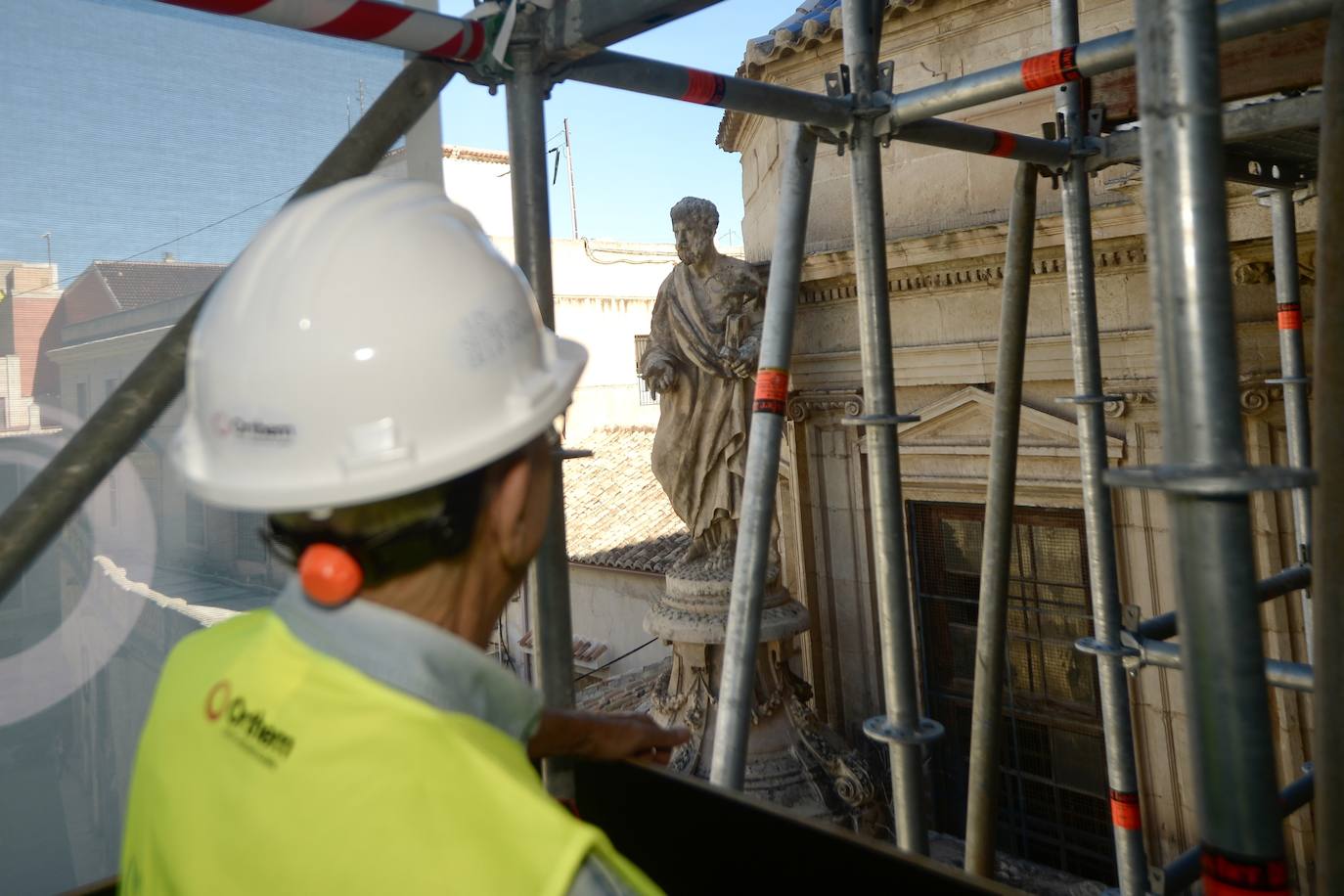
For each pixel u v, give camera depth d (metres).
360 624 0.75
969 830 2.86
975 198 6.92
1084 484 2.91
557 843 0.60
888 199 7.48
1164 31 0.86
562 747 1.27
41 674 1.33
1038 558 7.03
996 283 6.77
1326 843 0.88
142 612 1.38
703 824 1.25
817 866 1.13
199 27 1.50
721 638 7.21
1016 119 6.68
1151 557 6.21
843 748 7.40
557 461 1.69
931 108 2.28
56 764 1.34
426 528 0.77
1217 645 0.84
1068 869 6.97
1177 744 6.32
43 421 1.36
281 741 0.70
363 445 0.78
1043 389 6.73
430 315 0.82
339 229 0.85
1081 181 2.90
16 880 1.30
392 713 0.68
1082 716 6.84
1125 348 6.14
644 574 11.88
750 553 2.37
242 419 0.82
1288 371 3.92
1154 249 0.88
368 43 1.60
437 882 0.59
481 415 0.82
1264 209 5.15
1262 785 0.83
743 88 2.13
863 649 7.90
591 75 1.83
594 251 19.94
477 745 0.68
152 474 1.40
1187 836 6.26
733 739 2.28
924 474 7.50
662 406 7.86
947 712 7.62
